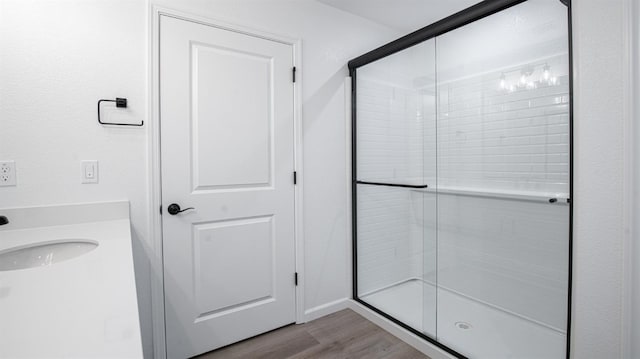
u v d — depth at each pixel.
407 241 2.20
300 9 2.15
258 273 2.03
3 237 1.22
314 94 2.24
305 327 2.15
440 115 1.96
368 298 2.41
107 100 1.53
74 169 1.47
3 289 0.70
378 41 2.58
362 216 2.45
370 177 2.37
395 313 2.21
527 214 1.63
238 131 1.92
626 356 1.01
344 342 1.98
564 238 1.49
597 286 1.07
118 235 1.25
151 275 1.67
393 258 2.27
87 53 1.49
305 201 2.22
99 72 1.52
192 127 1.78
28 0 1.37
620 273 1.01
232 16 1.88
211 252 1.85
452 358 1.73
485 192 1.79
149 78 1.63
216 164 1.85
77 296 0.67
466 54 1.81
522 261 1.67
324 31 2.28
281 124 2.09
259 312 2.04
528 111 1.56
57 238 1.20
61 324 0.55
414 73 2.07
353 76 2.44
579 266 1.11
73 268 0.85
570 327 1.38
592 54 1.08
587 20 1.09
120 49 1.56
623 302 1.01
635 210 0.99
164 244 1.70
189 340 1.79
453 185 1.95
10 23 1.34
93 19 1.50
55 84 1.42
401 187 2.20
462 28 1.81
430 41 1.97
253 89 1.97
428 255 2.10
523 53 1.56
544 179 1.53
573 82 1.22
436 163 2.01
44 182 1.41
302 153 2.19
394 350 1.90
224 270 1.90
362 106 2.41
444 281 2.03
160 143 1.67
